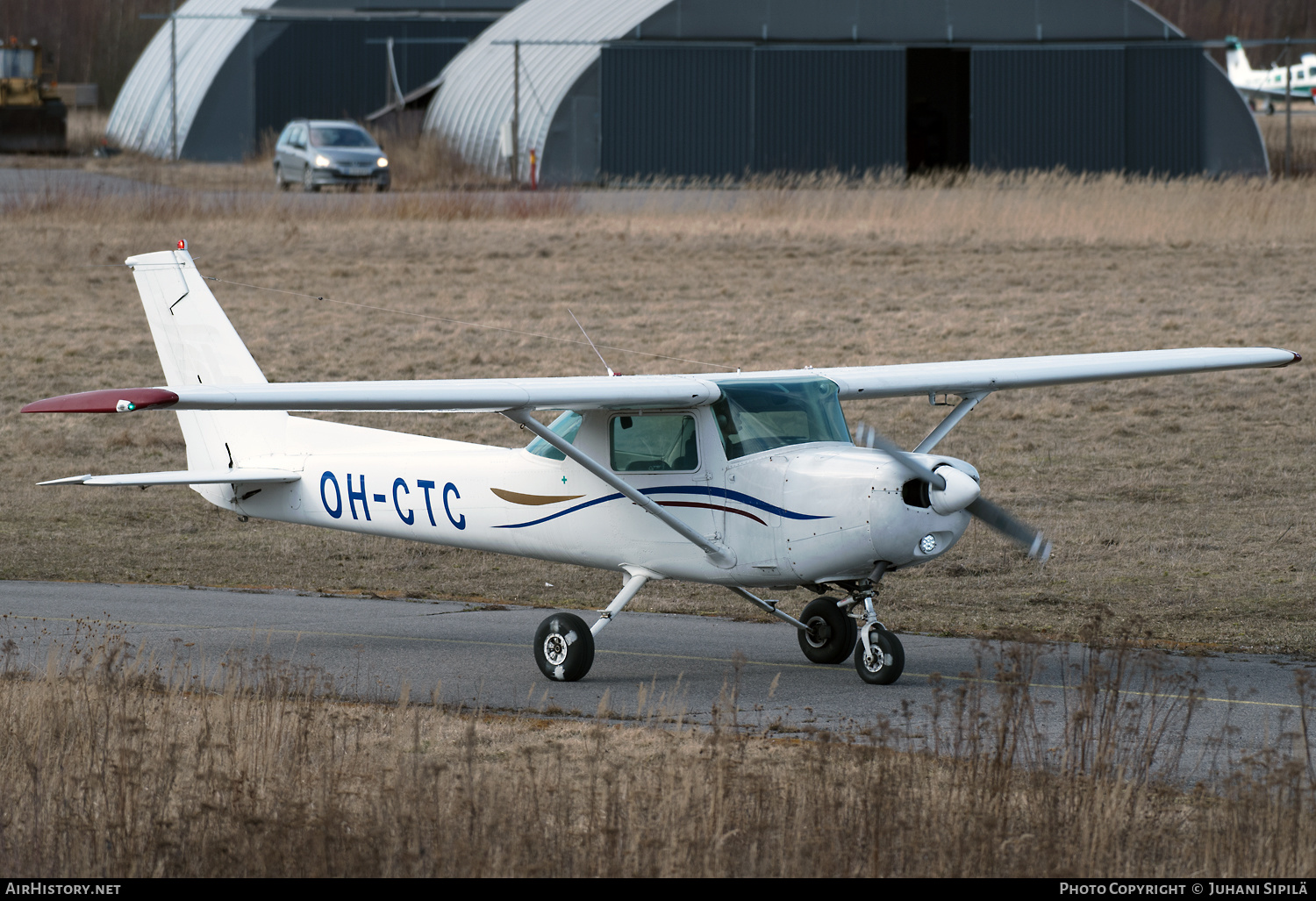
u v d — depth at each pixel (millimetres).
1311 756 27047
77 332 92125
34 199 130500
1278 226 116812
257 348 87938
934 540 32312
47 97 199500
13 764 24484
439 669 35594
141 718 27141
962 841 20344
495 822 21109
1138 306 93438
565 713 30953
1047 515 54688
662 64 166750
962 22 166625
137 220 124625
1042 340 85688
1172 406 72688
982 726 26281
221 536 55312
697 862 20172
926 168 186750
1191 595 42844
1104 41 164875
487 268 109750
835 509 31953
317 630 40281
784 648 38188
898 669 33312
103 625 40375
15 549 52438
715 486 33750
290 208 133875
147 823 22062
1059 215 121688
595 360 84188
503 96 176750
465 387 31797
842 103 168000
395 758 26062
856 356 83562
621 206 141375
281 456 41844
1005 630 38844
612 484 33969
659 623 41500
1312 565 46031
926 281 103625
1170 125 164125
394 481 39094
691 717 30766
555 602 44656
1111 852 20766
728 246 117250
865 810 21375
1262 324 87562
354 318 94875
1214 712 30406
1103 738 25234
